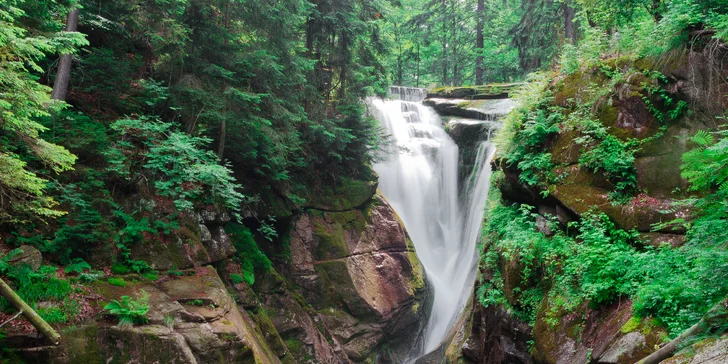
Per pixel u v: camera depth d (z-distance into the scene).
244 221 15.55
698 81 9.05
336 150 18.45
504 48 37.19
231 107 13.26
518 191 11.13
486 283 11.30
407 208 21.67
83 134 10.62
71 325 8.13
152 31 12.01
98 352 8.10
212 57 13.62
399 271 18.05
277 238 16.56
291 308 14.70
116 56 13.11
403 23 38.16
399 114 25.28
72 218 10.26
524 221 10.87
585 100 10.42
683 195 8.57
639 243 8.41
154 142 11.82
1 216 8.69
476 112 23.70
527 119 11.10
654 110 9.45
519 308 9.67
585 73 10.73
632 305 7.02
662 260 7.36
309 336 14.63
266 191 15.93
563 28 23.89
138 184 11.66
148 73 13.87
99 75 12.16
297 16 14.68
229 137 14.48
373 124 18.97
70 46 7.71
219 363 9.09
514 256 10.06
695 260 6.24
